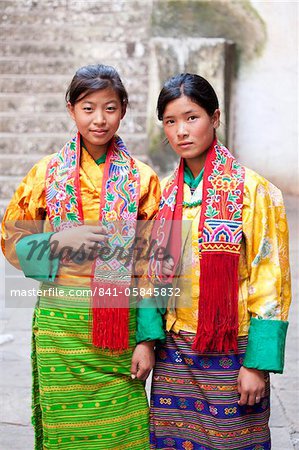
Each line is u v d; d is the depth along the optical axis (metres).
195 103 2.73
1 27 10.93
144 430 3.01
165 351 2.91
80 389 2.92
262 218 2.72
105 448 2.96
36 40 10.89
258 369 2.69
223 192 2.73
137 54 10.69
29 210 2.93
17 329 5.70
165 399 2.92
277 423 4.13
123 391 2.96
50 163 2.90
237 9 10.57
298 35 10.52
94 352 2.90
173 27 10.74
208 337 2.71
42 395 2.95
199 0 10.66
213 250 2.71
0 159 9.77
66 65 10.66
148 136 9.98
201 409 2.85
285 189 10.80
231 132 10.57
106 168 2.88
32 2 11.04
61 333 2.90
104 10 10.99
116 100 2.80
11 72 10.65
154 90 9.89
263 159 10.79
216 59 9.77
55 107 10.40
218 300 2.70
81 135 2.88
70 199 2.84
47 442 2.96
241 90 10.72
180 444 2.93
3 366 4.97
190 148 2.77
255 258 2.72
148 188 2.92
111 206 2.85
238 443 2.82
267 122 10.73
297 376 4.81
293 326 5.71
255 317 2.71
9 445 3.85
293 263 7.32
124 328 2.87
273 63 10.62
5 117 10.23
